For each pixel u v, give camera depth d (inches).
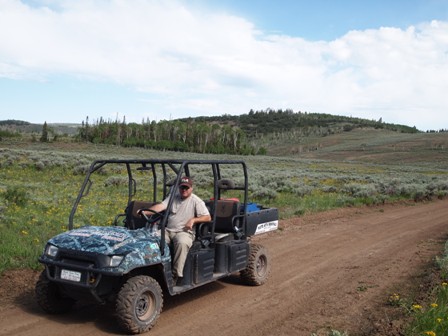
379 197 896.9
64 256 235.1
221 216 310.8
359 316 265.4
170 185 278.2
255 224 325.4
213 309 271.9
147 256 236.4
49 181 943.7
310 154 7244.1
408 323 245.3
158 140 5777.6
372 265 391.5
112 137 5383.9
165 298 290.5
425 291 306.3
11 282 296.4
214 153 5629.9
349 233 552.1
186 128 5984.3
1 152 1488.7
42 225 446.9
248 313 267.3
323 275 357.1
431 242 502.9
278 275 355.3
